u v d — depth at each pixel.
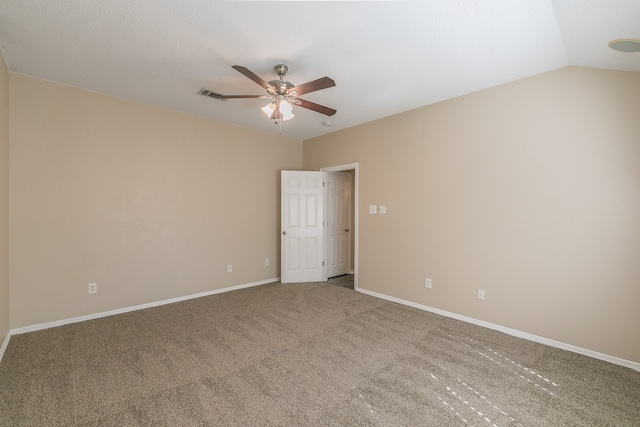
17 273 2.82
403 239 3.83
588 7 1.69
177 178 3.89
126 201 3.47
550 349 2.60
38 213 2.93
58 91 3.03
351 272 5.78
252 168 4.70
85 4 1.85
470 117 3.20
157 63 2.62
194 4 1.85
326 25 2.05
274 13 1.93
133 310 3.53
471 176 3.19
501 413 1.79
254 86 3.13
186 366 2.29
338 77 2.85
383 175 4.07
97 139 3.27
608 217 2.38
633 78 2.28
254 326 3.07
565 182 2.59
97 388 2.00
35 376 2.13
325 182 5.07
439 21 1.98
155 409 1.79
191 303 3.81
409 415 1.77
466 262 3.23
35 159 2.91
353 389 2.01
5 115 2.60
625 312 2.32
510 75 2.78
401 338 2.81
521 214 2.84
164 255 3.79
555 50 2.30
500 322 2.98
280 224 5.10
